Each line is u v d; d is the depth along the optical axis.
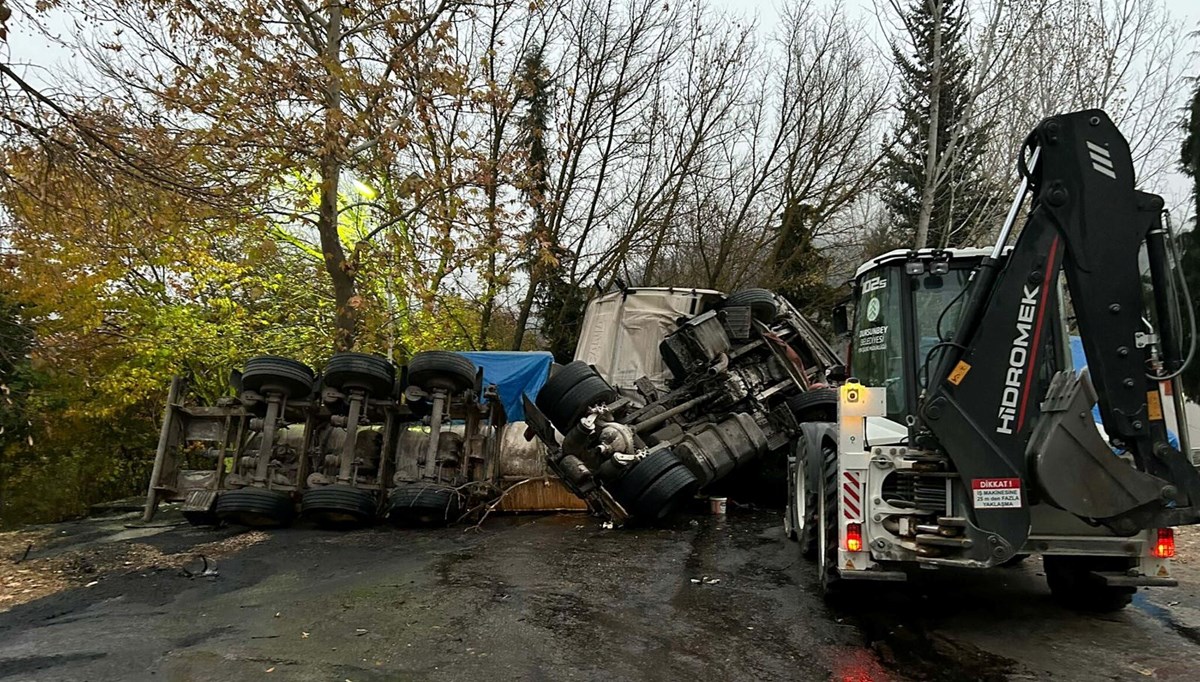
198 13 12.09
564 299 24.19
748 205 26.08
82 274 12.45
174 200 9.88
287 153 12.59
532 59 22.28
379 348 16.98
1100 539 4.74
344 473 9.49
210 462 14.83
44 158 8.59
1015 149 14.23
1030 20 14.07
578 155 23.45
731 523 9.69
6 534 9.58
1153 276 4.39
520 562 7.33
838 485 5.02
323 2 13.50
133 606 5.95
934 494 4.79
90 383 13.59
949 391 4.54
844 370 7.18
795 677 4.31
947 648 4.78
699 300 12.06
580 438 9.20
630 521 9.32
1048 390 4.51
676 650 4.77
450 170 13.52
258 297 17.31
